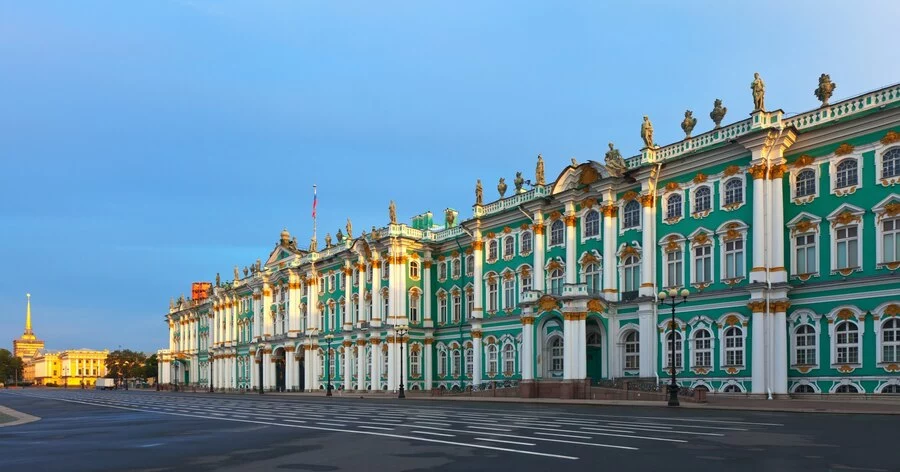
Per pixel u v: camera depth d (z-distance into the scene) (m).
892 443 20.00
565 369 54.28
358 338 82.31
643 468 15.91
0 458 20.19
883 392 40.09
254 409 45.53
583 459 17.39
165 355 150.38
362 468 16.70
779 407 36.28
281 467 17.20
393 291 77.56
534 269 63.22
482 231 71.12
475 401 53.50
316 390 90.38
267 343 101.50
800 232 44.81
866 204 41.88
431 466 16.78
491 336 68.50
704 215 49.97
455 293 76.31
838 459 16.97
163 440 24.67
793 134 45.06
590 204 58.72
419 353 77.69
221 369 117.25
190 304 138.88
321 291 92.31
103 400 73.75
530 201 63.38
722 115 49.97
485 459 17.72
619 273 55.84
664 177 53.12
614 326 55.22
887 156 41.44
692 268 50.41
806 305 44.03
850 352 41.91
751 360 45.69
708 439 21.34
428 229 80.75
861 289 41.62
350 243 86.50
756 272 45.47
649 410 36.78
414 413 37.00
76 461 19.28
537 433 23.91
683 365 50.09
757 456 17.59
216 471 16.83
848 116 43.06
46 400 79.25
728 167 48.72
